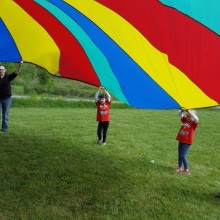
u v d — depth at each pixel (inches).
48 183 232.8
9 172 249.6
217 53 166.7
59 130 415.8
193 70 173.8
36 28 205.0
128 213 197.6
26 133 383.2
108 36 188.9
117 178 252.4
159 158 317.4
